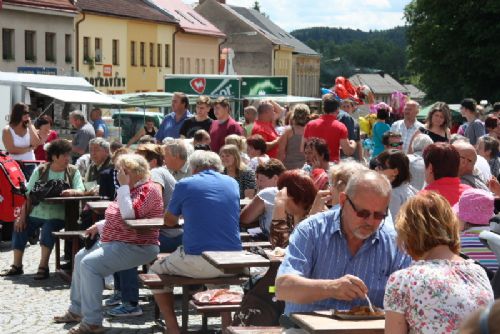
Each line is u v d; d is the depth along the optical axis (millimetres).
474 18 63969
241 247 9219
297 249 5863
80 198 12820
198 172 9500
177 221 9430
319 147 11406
